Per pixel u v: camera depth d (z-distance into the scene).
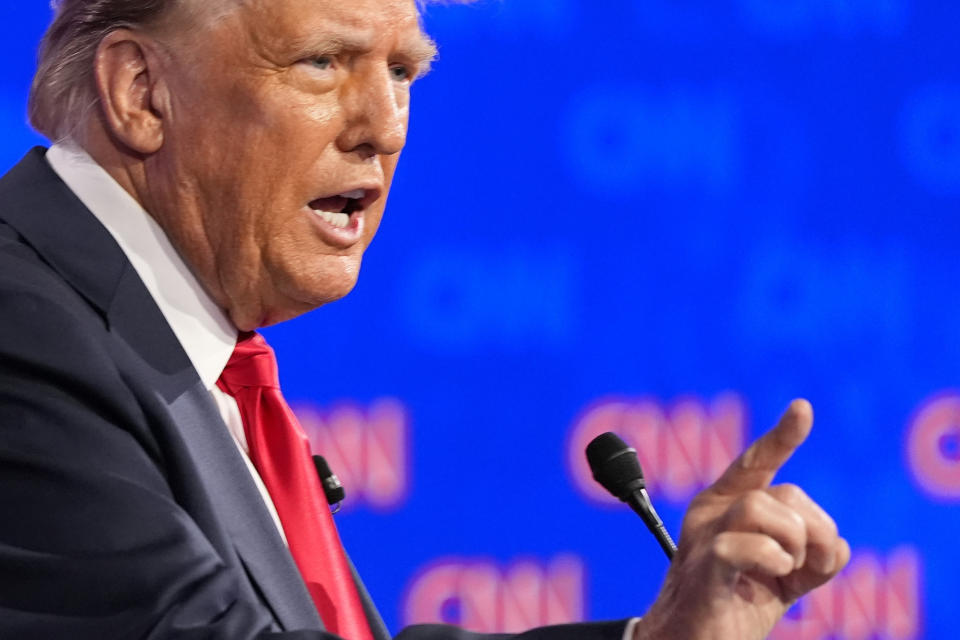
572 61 12.45
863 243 12.86
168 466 4.38
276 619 4.53
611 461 5.14
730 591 3.61
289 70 4.96
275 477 5.11
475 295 12.34
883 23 12.88
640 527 12.47
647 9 12.54
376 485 12.18
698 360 12.60
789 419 3.73
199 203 5.04
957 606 12.91
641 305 12.53
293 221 5.08
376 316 12.21
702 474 12.59
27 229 4.82
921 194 12.93
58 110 5.19
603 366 12.48
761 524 3.61
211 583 3.83
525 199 12.40
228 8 4.90
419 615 12.23
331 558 5.05
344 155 5.11
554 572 12.38
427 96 12.27
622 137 12.52
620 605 12.43
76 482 3.95
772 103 12.73
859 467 12.85
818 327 12.78
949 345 12.96
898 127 12.91
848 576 12.81
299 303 5.23
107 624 3.75
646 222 12.55
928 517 12.90
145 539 3.86
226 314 5.24
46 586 3.81
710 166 12.63
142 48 4.99
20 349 4.17
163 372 4.73
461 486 12.30
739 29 12.68
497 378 12.34
